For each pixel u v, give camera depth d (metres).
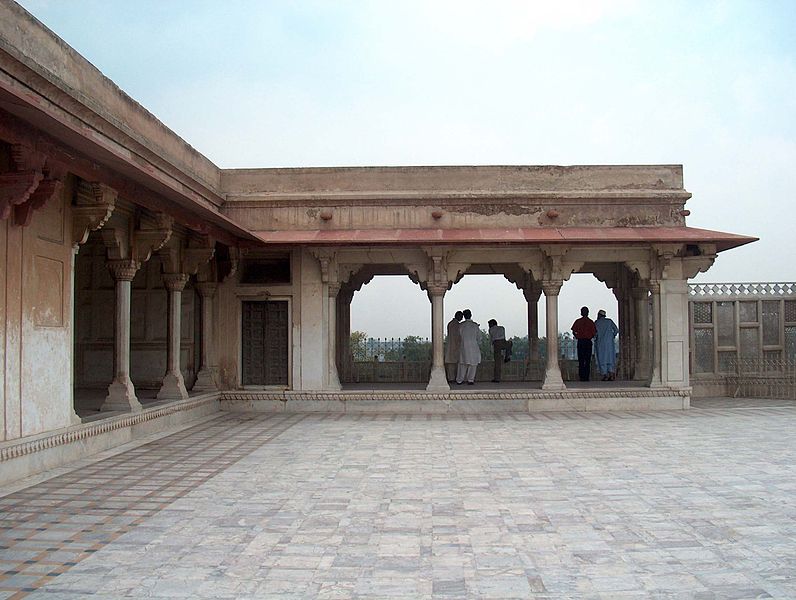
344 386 13.90
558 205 13.01
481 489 6.30
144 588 3.94
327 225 12.94
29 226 7.01
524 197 12.91
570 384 13.88
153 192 8.55
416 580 4.06
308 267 12.77
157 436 9.54
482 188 13.08
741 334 14.84
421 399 12.43
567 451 8.23
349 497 6.03
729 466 7.28
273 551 4.59
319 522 5.26
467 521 5.27
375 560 4.41
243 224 13.01
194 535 4.93
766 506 5.67
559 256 12.55
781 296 14.90
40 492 6.20
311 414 12.19
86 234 7.96
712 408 12.75
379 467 7.32
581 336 14.84
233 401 12.60
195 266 11.05
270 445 8.77
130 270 9.34
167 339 11.22
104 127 8.52
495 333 14.81
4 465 6.45
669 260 12.67
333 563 4.36
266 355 12.84
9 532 5.00
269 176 13.19
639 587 3.93
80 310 12.55
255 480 6.70
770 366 14.73
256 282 12.92
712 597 3.78
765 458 7.73
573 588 3.92
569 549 4.61
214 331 12.80
